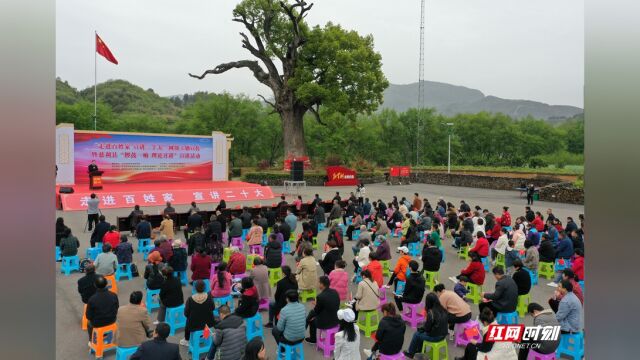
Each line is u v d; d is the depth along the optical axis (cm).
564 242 1246
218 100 6544
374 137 7775
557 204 3089
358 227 1736
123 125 7000
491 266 1382
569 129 9450
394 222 1834
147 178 3038
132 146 2967
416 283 872
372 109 4909
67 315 909
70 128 2722
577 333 734
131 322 665
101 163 2855
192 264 995
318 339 780
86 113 6581
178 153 3162
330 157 5359
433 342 694
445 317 701
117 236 1254
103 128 6706
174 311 828
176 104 14112
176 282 834
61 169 2697
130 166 2961
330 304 743
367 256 1140
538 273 1260
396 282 1034
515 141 8250
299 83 4519
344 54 4366
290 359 692
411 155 8450
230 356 611
